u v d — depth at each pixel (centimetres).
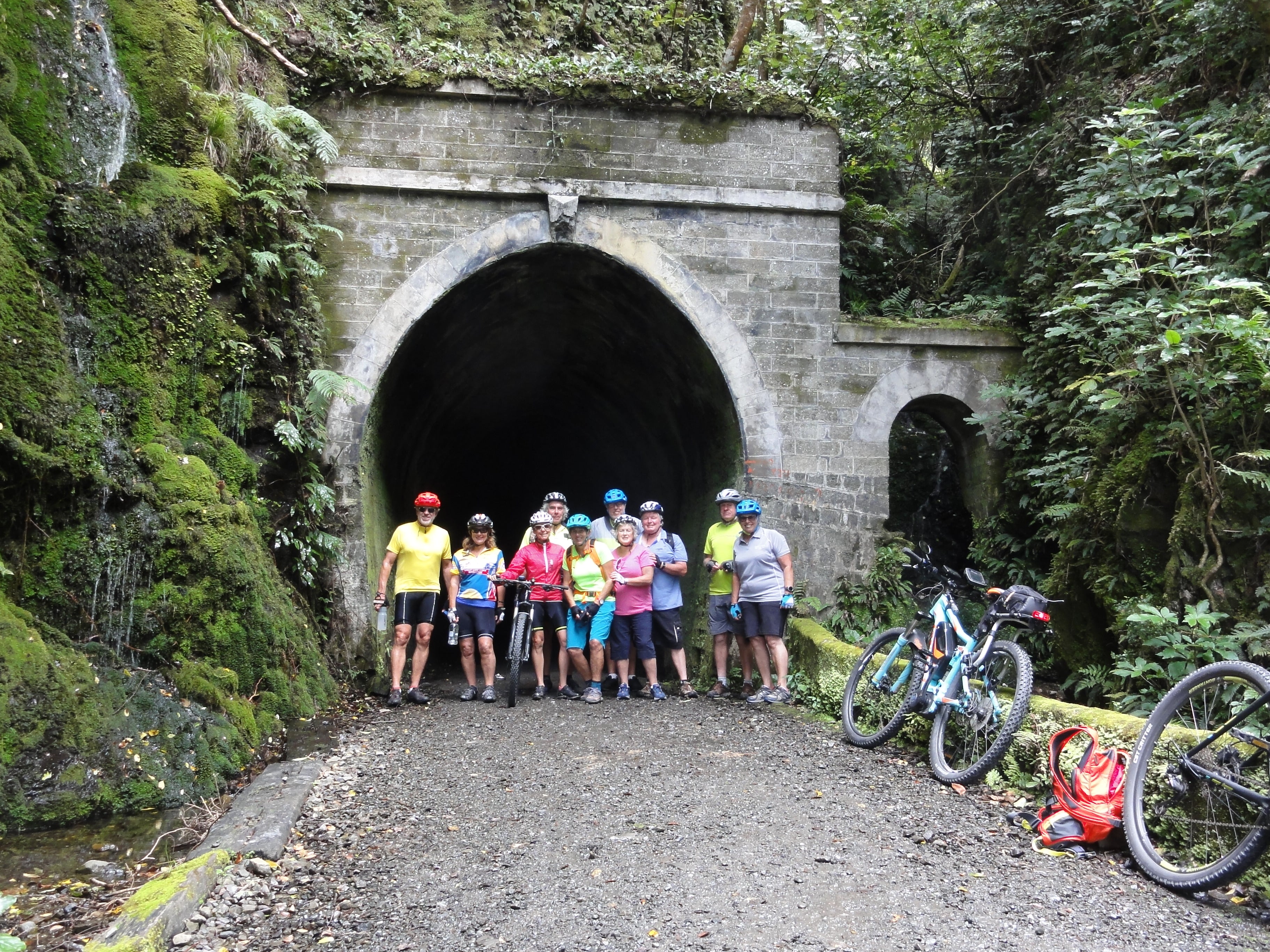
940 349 1040
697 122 1012
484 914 375
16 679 502
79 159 704
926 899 386
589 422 1708
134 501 632
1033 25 1137
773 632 827
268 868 416
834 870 418
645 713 789
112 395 650
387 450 1095
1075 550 819
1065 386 951
